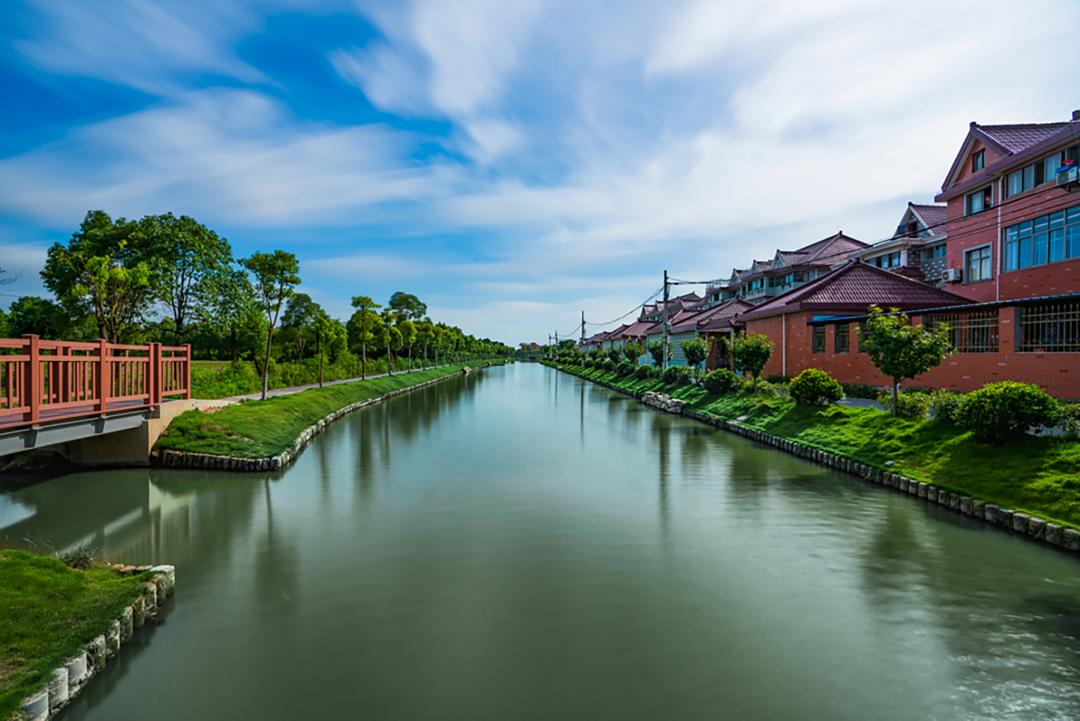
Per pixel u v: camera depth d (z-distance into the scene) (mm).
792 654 4719
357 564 6840
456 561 6895
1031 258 17547
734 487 10469
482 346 120625
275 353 36094
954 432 10406
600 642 4938
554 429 18875
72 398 9500
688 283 30359
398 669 4539
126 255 21906
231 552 7332
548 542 7551
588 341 101625
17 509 9516
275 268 20172
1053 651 4742
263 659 4707
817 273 35844
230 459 12266
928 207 30266
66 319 19969
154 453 12508
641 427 19156
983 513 8180
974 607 5543
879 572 6422
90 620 4781
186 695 4223
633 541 7555
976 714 3938
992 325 13812
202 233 25906
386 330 44031
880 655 4699
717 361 29125
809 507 9070
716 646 4844
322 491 10500
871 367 18031
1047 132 20578
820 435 13453
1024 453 8695
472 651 4797
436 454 14211
